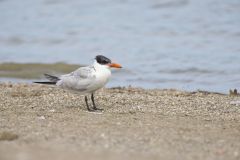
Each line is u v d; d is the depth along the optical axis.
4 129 10.81
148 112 12.69
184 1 30.19
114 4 31.95
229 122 11.75
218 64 20.48
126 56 22.45
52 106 13.37
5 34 27.64
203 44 23.58
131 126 11.08
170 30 26.14
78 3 33.03
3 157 8.55
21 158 8.47
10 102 13.82
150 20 28.09
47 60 22.58
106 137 10.09
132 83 18.62
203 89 17.34
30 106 13.33
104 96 14.73
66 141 9.78
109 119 11.80
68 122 11.45
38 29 28.41
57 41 26.08
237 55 21.61
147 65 21.00
